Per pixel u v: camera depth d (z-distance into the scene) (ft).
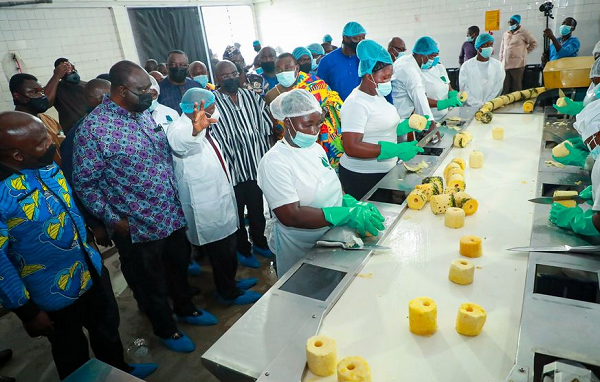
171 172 5.96
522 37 18.22
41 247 4.39
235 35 26.17
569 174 5.55
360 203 4.74
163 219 5.83
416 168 6.23
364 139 6.61
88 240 5.40
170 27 20.81
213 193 6.81
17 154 4.03
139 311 8.20
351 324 3.12
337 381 2.60
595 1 18.07
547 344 2.66
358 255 4.05
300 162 4.71
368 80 6.19
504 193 5.30
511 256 3.86
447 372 2.61
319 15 25.29
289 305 3.33
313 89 8.79
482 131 8.31
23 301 4.20
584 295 3.51
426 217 4.86
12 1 13.91
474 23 21.13
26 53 14.55
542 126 8.23
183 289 7.31
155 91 6.50
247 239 9.45
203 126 5.31
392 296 3.42
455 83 21.57
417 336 2.95
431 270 3.75
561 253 3.74
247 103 8.38
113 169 5.28
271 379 2.58
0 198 3.97
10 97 14.24
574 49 16.81
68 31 15.81
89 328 5.53
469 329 2.86
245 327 3.11
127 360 6.81
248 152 8.50
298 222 4.50
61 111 10.65
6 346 7.49
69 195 4.75
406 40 23.31
